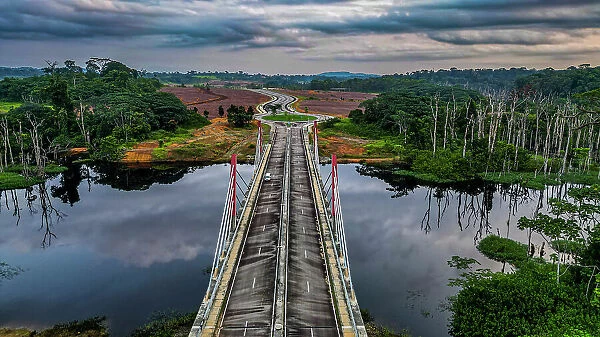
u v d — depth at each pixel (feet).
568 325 144.97
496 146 422.82
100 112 526.16
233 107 612.70
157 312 170.81
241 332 138.92
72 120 514.27
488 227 278.26
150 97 598.34
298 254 196.44
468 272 211.00
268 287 165.99
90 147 476.13
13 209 312.50
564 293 160.15
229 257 193.16
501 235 262.47
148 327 159.74
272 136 526.57
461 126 507.71
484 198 347.15
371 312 174.09
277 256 192.65
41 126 477.36
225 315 148.36
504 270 213.46
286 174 332.80
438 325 165.07
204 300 155.12
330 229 226.99
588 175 380.17
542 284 167.53
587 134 470.39
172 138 518.78
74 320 165.17
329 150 496.64
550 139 463.83
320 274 180.04
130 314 169.68
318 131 565.53
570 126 414.41
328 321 146.51
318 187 309.22
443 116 517.55
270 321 144.66
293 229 227.40
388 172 432.66
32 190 364.17
